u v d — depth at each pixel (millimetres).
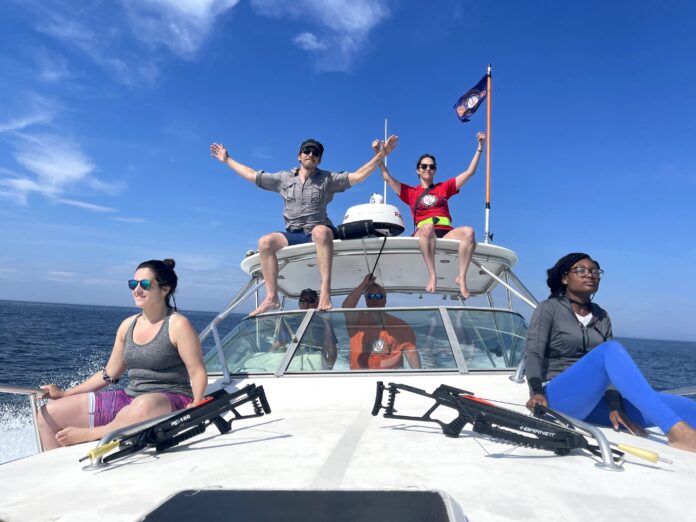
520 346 3814
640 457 1883
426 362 3549
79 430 2488
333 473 1715
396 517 1064
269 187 5234
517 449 2066
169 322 2773
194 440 2275
